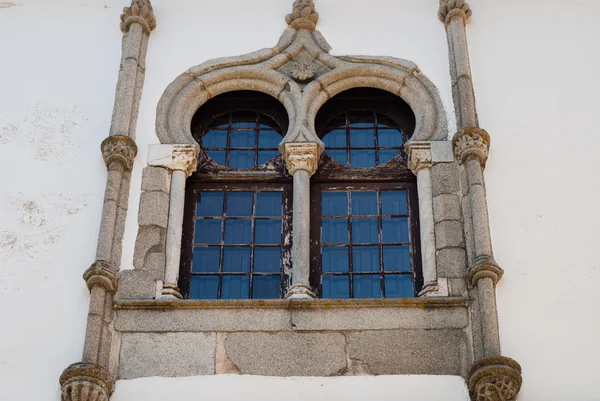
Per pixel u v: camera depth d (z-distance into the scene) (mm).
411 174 10164
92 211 9695
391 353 8789
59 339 8945
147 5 10938
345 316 8945
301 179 9844
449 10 10844
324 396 8594
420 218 9703
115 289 9148
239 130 10555
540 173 9859
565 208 9633
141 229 9562
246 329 8898
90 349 8695
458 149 9844
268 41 10906
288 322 8922
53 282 9266
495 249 9391
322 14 11086
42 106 10414
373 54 10742
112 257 9336
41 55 10789
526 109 10297
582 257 9336
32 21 11047
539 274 9227
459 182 9758
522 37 10828
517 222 9547
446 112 10266
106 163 9852
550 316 8984
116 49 10836
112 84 10578
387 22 10977
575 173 9859
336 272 9617
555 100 10359
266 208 10008
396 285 9547
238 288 9547
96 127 10266
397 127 10539
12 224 9617
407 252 9711
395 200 10047
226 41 10898
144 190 9789
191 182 10141
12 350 8875
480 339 8758
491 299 8859
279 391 8625
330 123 10594
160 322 8953
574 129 10156
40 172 9953
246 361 8766
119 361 8797
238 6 11164
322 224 9898
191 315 8977
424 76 10539
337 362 8758
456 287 9156
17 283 9258
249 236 9828
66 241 9516
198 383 8672
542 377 8656
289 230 9852
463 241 9422
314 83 10508
